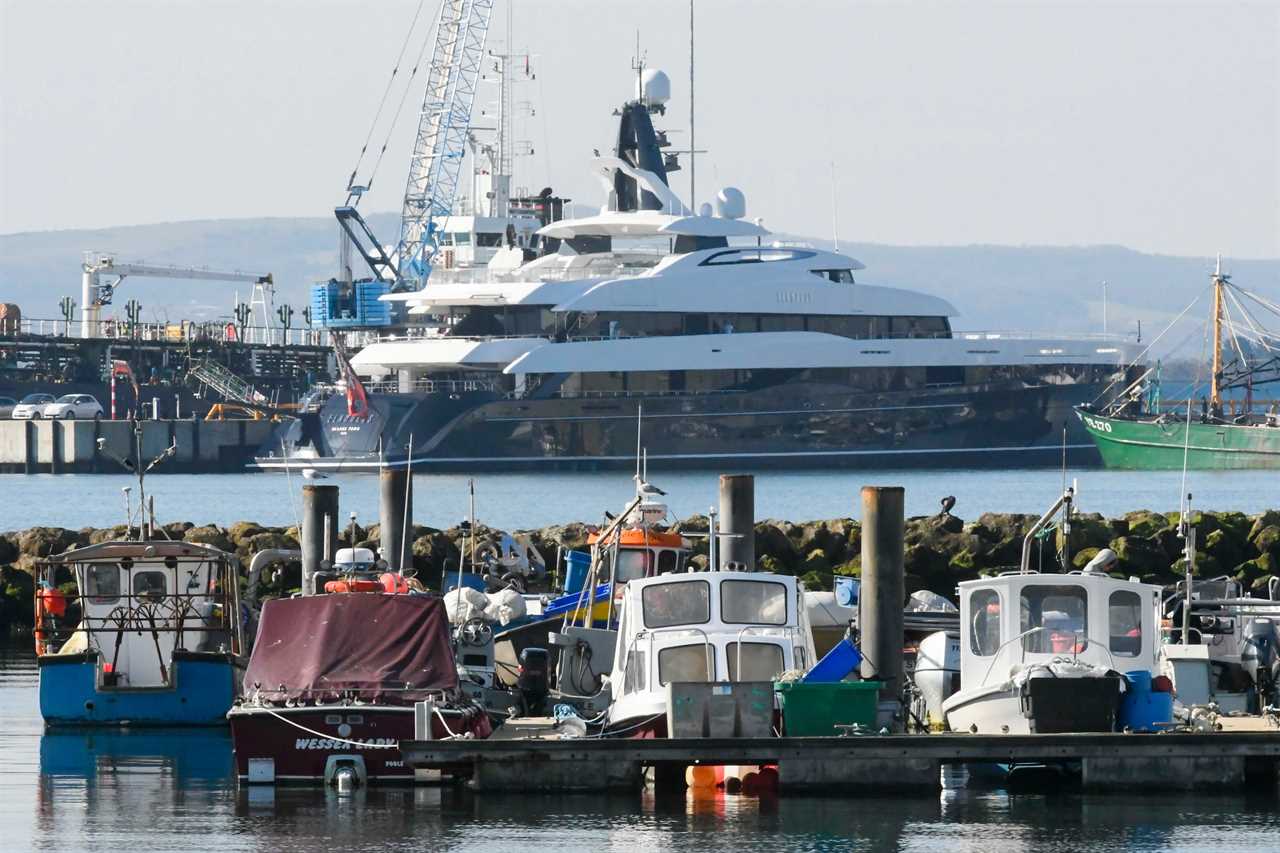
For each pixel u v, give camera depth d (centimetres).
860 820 10262
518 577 17738
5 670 16900
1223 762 10775
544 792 10806
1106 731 10862
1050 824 10125
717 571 11769
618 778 10819
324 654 11569
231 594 14125
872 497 12394
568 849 9644
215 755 12544
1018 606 11244
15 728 13725
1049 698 10819
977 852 9562
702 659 11188
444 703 11338
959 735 10800
